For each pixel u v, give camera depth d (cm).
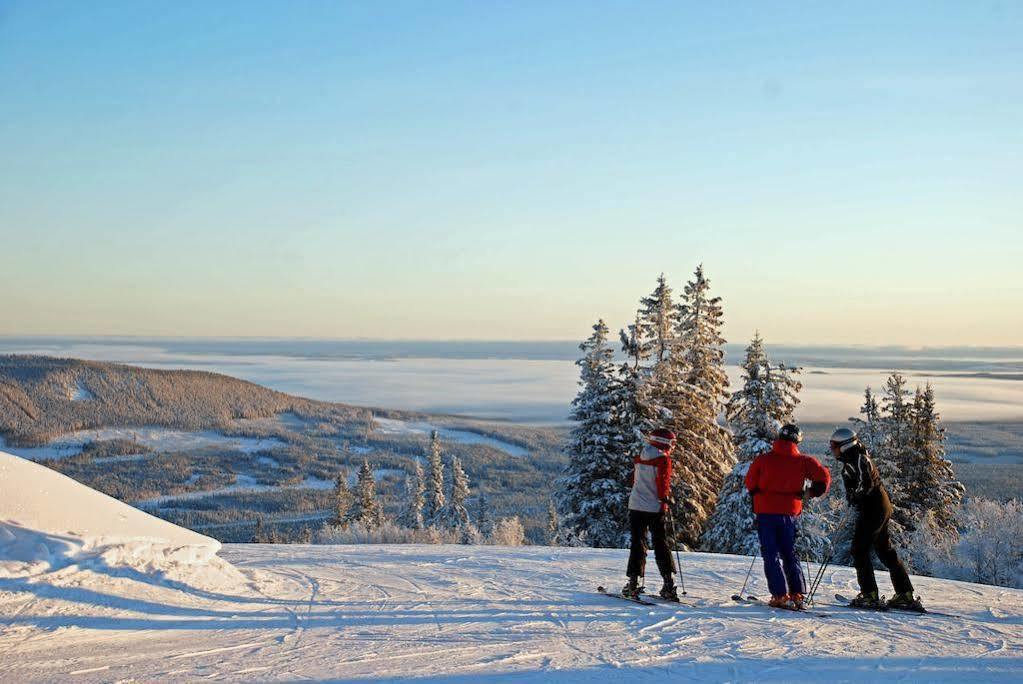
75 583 832
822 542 2534
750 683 591
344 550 1424
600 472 2864
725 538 2711
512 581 1062
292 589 984
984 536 1914
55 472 1030
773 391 2747
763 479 898
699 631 765
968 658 669
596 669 626
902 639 738
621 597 945
